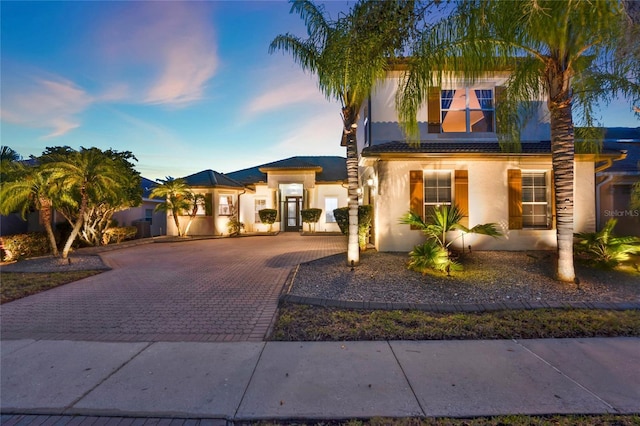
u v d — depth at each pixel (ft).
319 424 8.89
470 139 35.27
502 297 19.39
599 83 23.63
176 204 57.98
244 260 33.94
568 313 16.60
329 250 38.96
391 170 33.37
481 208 33.14
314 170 61.72
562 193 21.85
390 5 19.16
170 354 12.87
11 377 11.24
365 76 23.65
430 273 24.18
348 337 14.29
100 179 35.96
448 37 21.11
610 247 24.91
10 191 34.22
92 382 10.87
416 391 10.17
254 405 9.57
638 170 38.09
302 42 25.49
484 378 10.87
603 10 16.35
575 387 10.29
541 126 35.70
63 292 22.29
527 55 22.30
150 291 22.31
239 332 15.14
